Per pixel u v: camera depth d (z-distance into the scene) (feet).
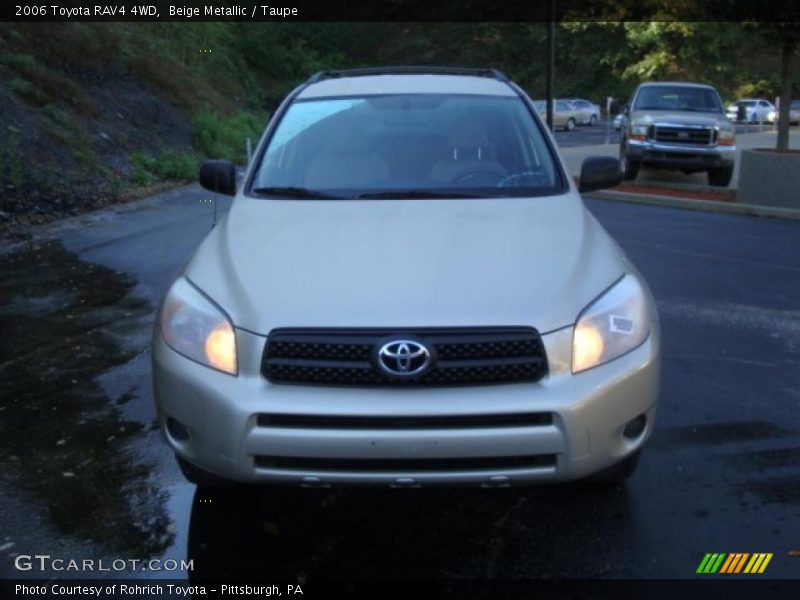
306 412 9.97
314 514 12.28
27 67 52.44
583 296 10.84
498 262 11.35
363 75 18.16
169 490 13.05
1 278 27.40
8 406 16.52
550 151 15.30
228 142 71.92
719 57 166.30
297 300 10.61
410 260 11.39
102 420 15.79
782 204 38.93
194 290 11.41
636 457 11.77
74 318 22.67
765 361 18.31
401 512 12.30
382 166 14.88
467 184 14.49
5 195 38.96
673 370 17.80
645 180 53.47
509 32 188.44
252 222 13.12
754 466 13.41
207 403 10.36
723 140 48.57
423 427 9.95
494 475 10.11
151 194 47.55
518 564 10.93
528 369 10.18
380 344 10.07
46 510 12.48
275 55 136.98
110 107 61.00
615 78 178.19
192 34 100.07
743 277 26.12
